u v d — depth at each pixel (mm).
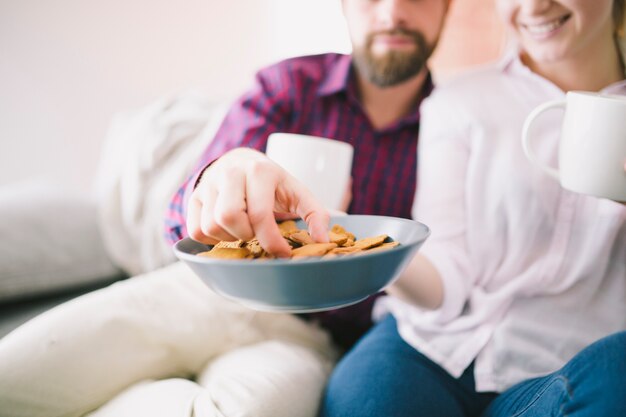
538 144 767
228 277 395
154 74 1701
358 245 460
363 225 558
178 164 1137
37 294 1070
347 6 894
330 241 478
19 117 1649
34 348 695
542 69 799
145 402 666
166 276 862
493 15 1079
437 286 747
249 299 408
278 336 888
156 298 813
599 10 687
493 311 738
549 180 745
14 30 1599
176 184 1104
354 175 964
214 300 846
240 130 953
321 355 898
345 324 969
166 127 1205
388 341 772
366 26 863
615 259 705
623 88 747
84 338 719
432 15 860
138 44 1683
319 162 698
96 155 1729
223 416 615
